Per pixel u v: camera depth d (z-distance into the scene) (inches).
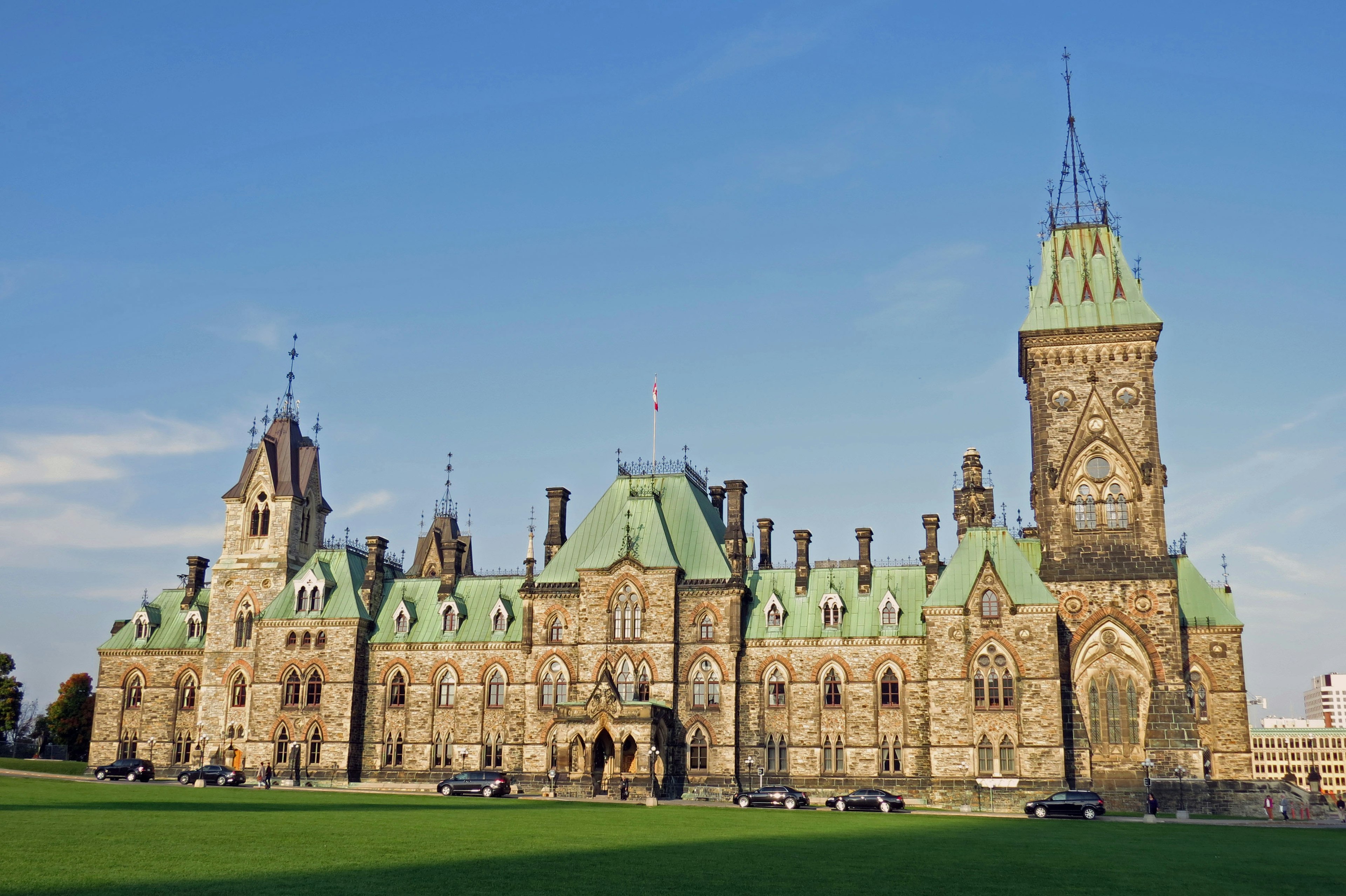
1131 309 4276.6
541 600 4458.7
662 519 4461.1
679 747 4163.4
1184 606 4271.7
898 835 2388.0
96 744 4992.6
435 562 6309.1
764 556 4761.3
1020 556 4052.7
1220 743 4124.0
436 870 1482.5
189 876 1348.4
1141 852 2127.2
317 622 4635.8
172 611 5231.3
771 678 4239.7
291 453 5142.7
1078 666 4055.1
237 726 4813.0
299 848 1686.8
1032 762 3833.7
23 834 1772.9
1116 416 4224.9
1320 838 2645.2
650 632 4232.3
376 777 4537.4
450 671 4569.4
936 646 3998.5
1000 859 1904.5
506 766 4389.8
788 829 2485.2
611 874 1518.2
